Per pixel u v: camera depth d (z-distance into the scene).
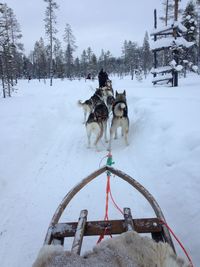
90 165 6.25
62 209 2.96
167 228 2.52
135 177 5.38
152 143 6.36
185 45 19.20
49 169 6.05
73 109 13.12
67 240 3.57
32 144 7.38
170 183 4.54
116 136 8.19
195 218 3.54
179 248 3.29
